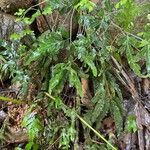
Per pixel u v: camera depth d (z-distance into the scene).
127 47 1.95
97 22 2.00
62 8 2.06
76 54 2.01
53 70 2.02
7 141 2.17
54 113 2.12
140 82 2.16
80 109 2.10
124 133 2.06
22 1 2.29
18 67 2.14
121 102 2.05
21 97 2.22
